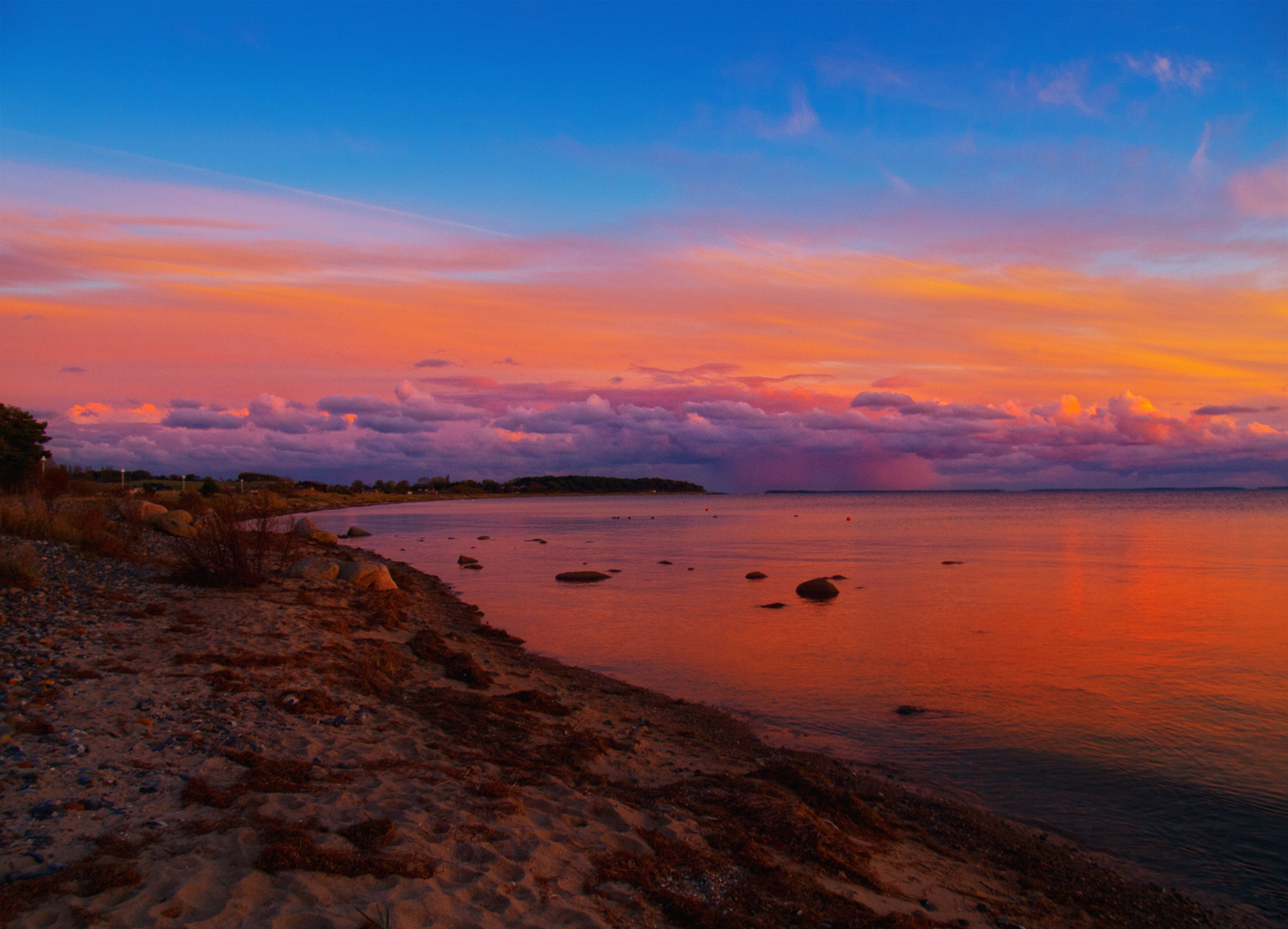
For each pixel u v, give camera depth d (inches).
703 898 235.9
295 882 202.5
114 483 2564.0
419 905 202.1
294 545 966.4
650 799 324.8
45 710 313.6
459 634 733.3
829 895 248.5
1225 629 816.3
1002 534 2453.2
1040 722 494.6
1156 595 1066.7
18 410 1432.1
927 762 425.4
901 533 2541.8
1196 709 521.3
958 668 641.0
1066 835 340.8
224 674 396.5
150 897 186.7
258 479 3863.2
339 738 337.1
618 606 976.3
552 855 247.1
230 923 180.7
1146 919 274.8
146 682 370.0
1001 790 388.5
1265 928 271.3
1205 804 371.6
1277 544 1996.8
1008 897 282.0
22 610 493.0
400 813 261.6
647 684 586.9
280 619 566.9
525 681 554.9
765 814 312.8
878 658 676.1
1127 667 642.2
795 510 5157.5
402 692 456.4
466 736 378.3
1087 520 3501.5
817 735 470.6
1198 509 4813.0
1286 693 558.9
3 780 242.7
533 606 967.6
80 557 746.2
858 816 338.3
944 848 323.0
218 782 264.2
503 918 204.4
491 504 7101.4
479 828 257.6
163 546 953.5
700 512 4857.3
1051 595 1072.2
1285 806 369.1
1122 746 450.3
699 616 898.1
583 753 377.1
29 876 188.2
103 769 262.2
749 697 552.7
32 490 1179.9
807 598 1042.7
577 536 2426.2
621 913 218.1
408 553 1782.7
